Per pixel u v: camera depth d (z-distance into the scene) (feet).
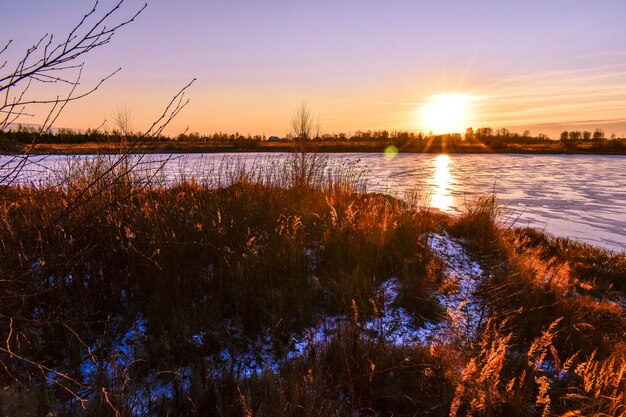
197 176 27.61
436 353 11.22
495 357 9.29
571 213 53.52
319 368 10.79
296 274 15.99
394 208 25.82
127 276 13.43
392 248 19.43
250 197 22.56
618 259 27.37
